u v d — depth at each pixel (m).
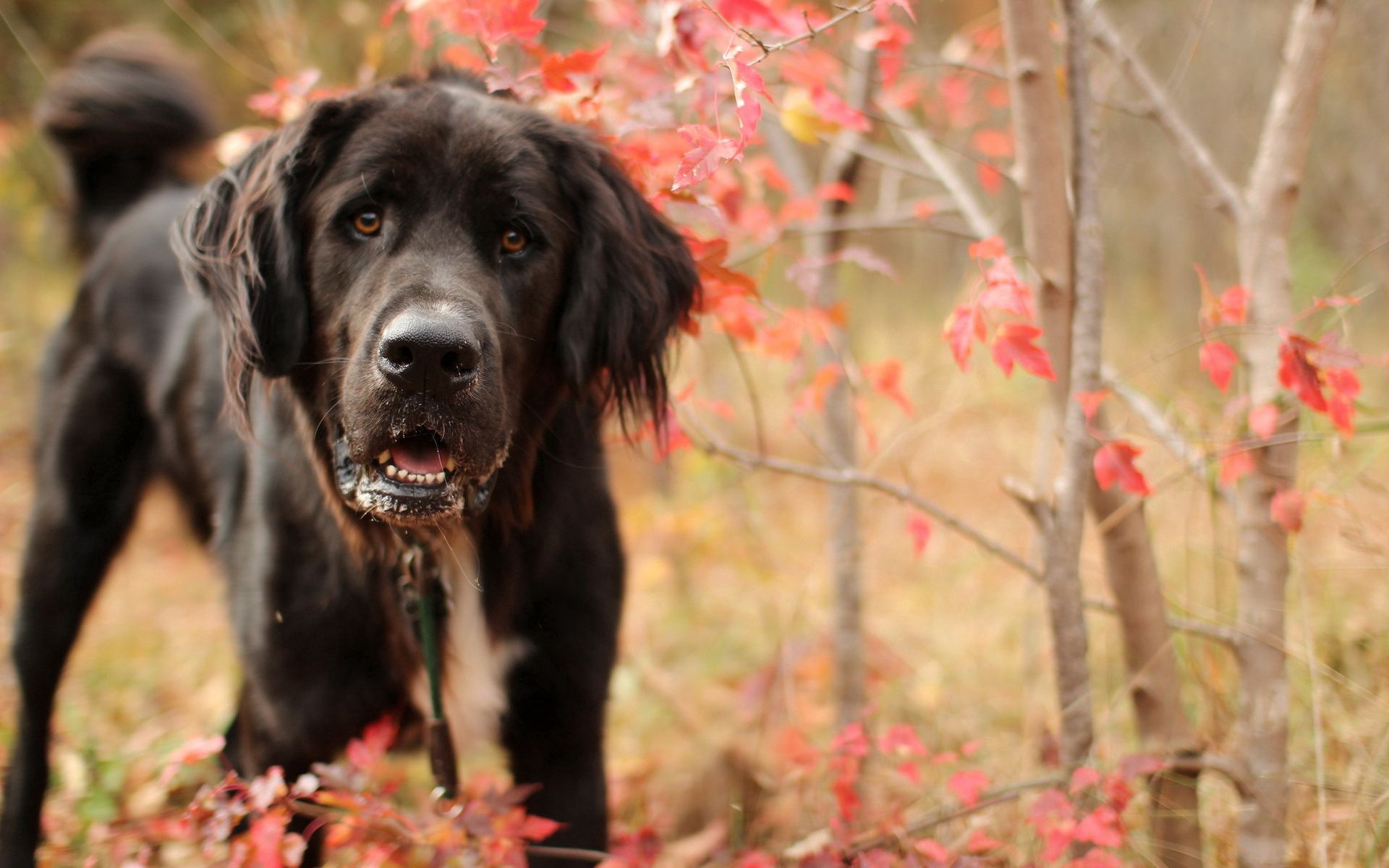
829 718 3.95
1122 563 2.62
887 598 5.01
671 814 3.49
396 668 2.76
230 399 2.60
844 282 4.23
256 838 2.21
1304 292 5.87
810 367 4.27
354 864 2.41
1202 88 6.29
